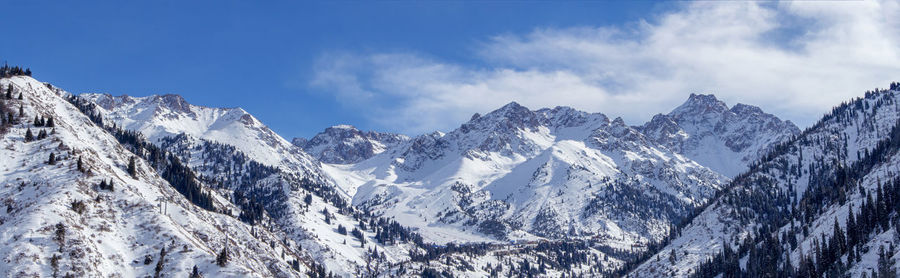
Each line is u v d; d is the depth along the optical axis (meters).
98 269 190.12
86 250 192.75
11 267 177.75
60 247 189.38
